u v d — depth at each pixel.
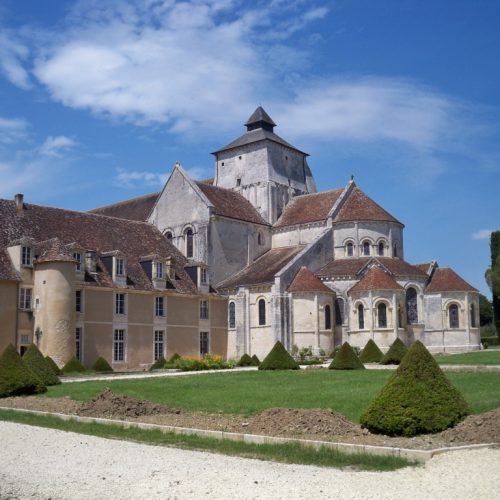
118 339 61.09
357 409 26.58
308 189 88.88
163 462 18.47
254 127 86.88
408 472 16.81
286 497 14.43
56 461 18.97
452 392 21.73
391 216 75.38
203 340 69.38
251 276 72.88
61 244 57.44
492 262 95.12
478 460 17.72
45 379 41.28
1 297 54.22
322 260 72.88
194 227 75.06
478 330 69.44
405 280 68.75
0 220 59.53
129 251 67.62
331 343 67.25
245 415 26.80
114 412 28.39
